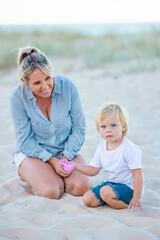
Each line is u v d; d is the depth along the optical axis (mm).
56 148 2979
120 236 2033
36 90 2586
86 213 2365
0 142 4211
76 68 9656
